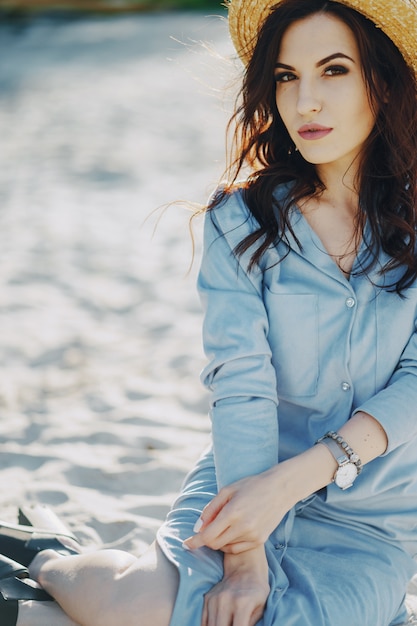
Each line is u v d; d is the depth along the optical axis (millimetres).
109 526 3238
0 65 20688
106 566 2395
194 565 2312
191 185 9695
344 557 2490
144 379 4852
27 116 14305
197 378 4852
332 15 2371
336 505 2547
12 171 10594
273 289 2523
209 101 15133
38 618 2441
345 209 2564
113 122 13672
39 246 7492
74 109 14875
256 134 2611
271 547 2432
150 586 2289
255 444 2396
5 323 5688
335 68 2391
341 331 2494
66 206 8953
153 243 7633
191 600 2264
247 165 2697
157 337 5504
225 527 2260
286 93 2455
